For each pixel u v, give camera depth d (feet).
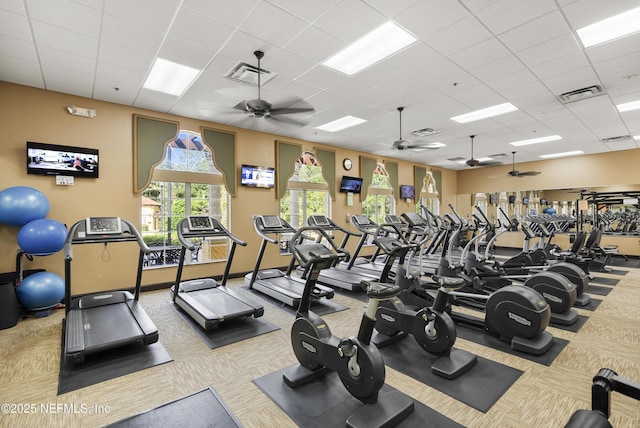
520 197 36.45
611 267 25.11
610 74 14.06
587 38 11.19
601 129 22.72
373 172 31.58
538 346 10.01
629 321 13.05
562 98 16.85
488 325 11.60
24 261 14.85
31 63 12.78
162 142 18.79
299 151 25.52
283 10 9.64
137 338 10.00
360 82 14.94
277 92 16.12
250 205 22.57
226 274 15.92
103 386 8.38
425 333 9.78
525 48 11.87
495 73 13.99
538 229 25.25
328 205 27.94
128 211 17.53
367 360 6.74
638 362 9.57
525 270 19.74
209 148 20.72
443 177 39.96
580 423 3.65
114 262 17.17
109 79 14.37
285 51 12.12
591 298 16.34
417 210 36.24
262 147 23.44
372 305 6.82
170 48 11.80
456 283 9.32
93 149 16.38
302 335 8.53
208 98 16.72
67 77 14.10
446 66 13.34
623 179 29.71
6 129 14.46
